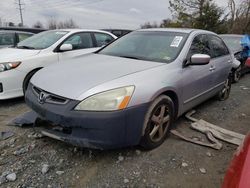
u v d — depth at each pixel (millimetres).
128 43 4496
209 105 5652
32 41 6184
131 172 2996
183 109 4105
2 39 8336
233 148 3707
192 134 4059
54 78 3309
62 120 2908
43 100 3113
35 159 3154
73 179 2842
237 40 9227
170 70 3658
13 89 5062
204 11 24016
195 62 3896
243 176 1513
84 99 2873
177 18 24938
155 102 3326
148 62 3746
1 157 3180
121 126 2932
